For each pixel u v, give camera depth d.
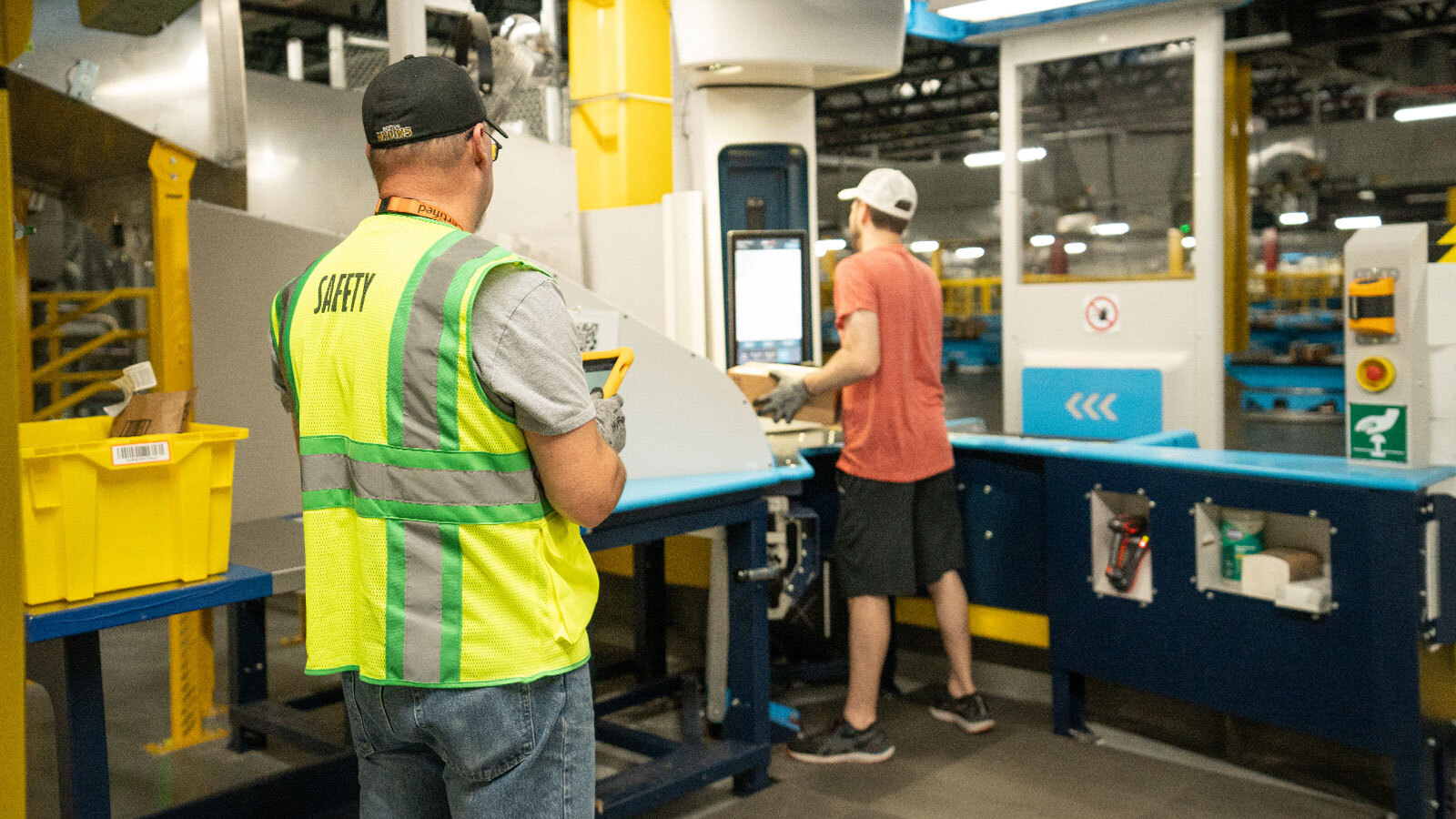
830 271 20.12
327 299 1.46
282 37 10.77
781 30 3.59
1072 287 4.69
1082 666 3.30
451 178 1.48
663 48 4.18
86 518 1.83
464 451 1.37
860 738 3.20
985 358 17.95
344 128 3.54
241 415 2.80
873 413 3.14
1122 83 4.51
